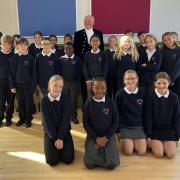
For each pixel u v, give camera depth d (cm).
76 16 467
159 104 274
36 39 416
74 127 340
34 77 340
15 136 317
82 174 238
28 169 247
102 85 255
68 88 356
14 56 337
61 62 353
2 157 269
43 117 257
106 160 243
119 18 467
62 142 254
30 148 287
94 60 350
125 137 276
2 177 235
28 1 460
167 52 339
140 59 339
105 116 255
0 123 351
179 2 462
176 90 348
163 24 470
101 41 405
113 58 343
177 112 273
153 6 463
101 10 464
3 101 350
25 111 348
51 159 250
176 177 231
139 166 249
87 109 258
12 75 338
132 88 283
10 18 466
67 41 392
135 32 471
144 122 282
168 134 274
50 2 462
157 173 237
